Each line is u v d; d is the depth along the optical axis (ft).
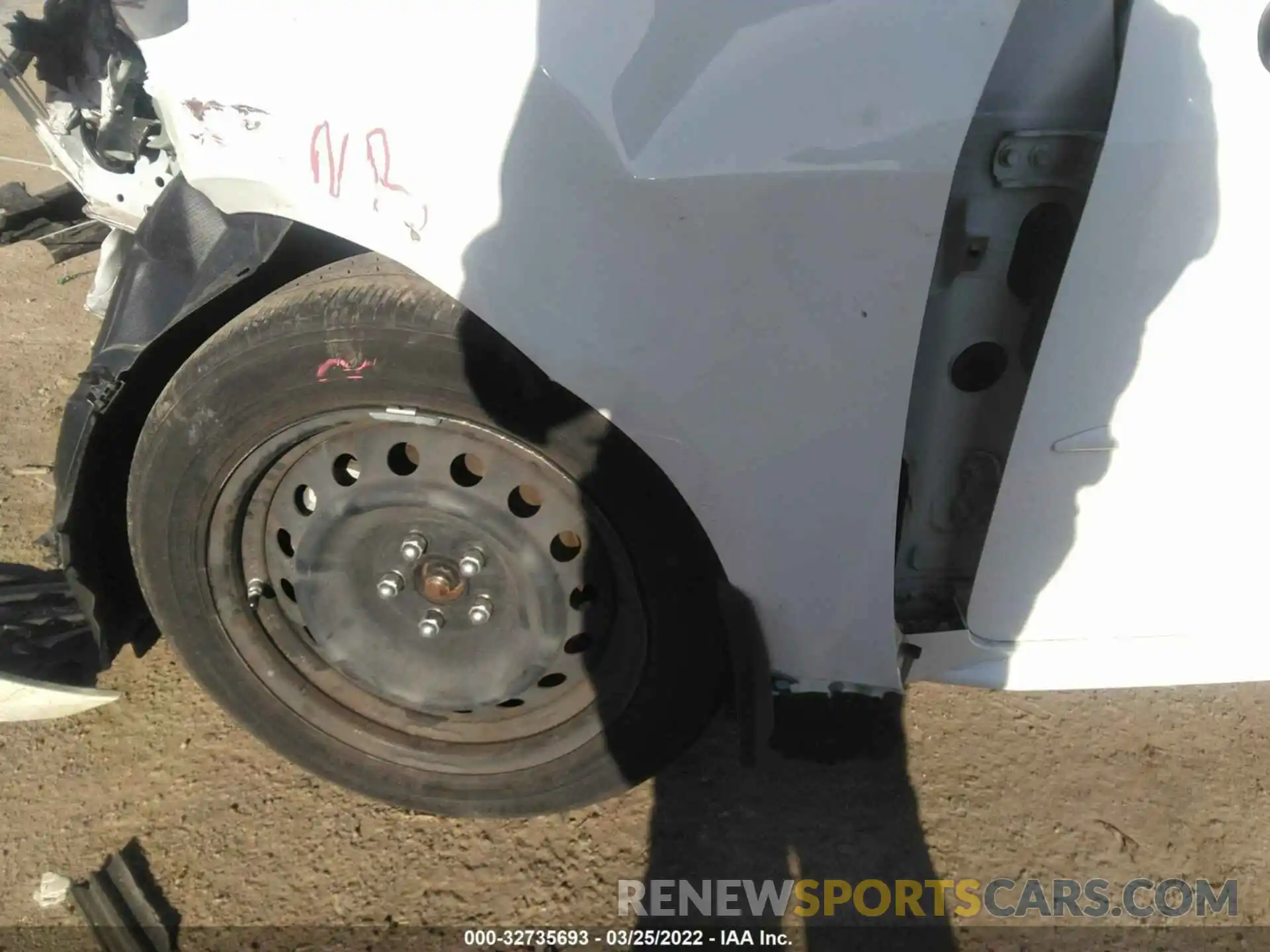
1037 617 5.55
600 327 4.38
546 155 4.18
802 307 4.24
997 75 4.10
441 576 5.47
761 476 4.69
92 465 5.70
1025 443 4.81
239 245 5.06
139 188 7.02
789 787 6.68
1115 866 6.28
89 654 6.69
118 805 6.42
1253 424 4.79
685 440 4.61
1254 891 6.15
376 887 6.01
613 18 4.11
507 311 4.43
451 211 4.36
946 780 6.77
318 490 5.34
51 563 7.34
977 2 3.86
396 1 4.41
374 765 6.07
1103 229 4.17
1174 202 4.13
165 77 4.77
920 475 5.18
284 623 5.90
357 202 4.54
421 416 4.88
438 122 4.30
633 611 5.35
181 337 5.46
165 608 5.76
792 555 4.93
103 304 7.75
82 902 5.81
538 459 4.92
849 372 4.36
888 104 3.92
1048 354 4.52
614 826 6.40
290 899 5.93
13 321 11.71
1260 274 4.33
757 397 4.46
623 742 5.71
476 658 5.70
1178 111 3.99
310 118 4.52
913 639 5.57
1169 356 4.54
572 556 5.33
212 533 5.46
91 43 6.46
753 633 5.16
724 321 4.30
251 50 4.61
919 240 4.06
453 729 5.98
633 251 4.22
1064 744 7.08
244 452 5.14
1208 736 7.18
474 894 5.99
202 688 6.10
